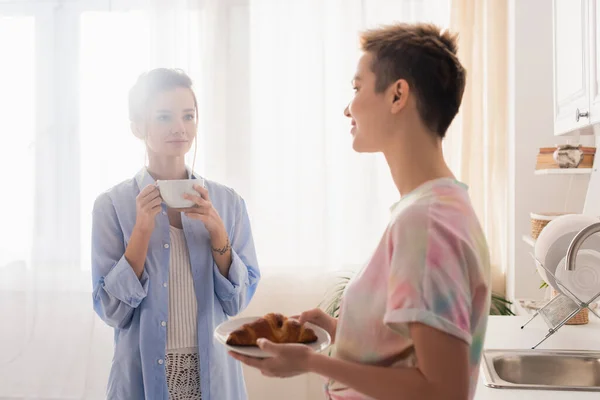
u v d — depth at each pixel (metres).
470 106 2.80
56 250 3.10
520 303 2.26
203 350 1.65
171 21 3.01
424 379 0.71
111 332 3.10
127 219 1.70
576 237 1.36
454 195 0.80
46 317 3.11
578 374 1.52
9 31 3.13
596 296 1.59
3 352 3.14
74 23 3.10
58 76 3.10
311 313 1.08
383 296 0.81
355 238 2.98
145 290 1.62
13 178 3.13
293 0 2.99
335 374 0.78
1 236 3.13
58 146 3.10
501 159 2.82
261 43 3.01
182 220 1.69
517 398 1.21
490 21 2.80
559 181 2.51
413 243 0.75
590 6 1.51
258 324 0.94
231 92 3.03
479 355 0.80
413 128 0.85
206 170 3.05
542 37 2.51
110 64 3.08
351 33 2.95
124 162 3.08
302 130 2.99
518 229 2.54
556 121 1.99
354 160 2.97
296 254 3.00
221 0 3.02
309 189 2.99
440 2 2.90
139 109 1.67
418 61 0.83
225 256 1.69
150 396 1.60
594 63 1.48
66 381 3.11
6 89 3.13
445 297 0.72
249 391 3.04
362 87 0.88
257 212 3.03
